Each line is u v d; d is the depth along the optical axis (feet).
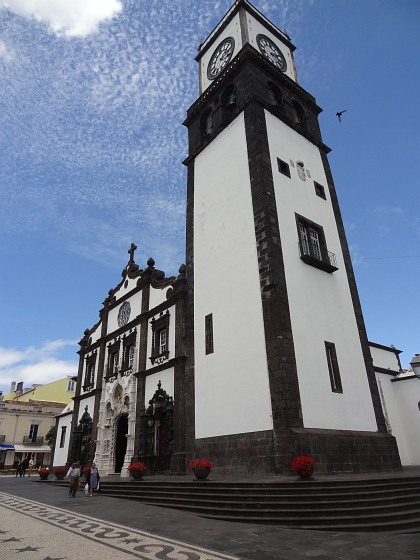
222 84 89.66
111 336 104.78
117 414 93.09
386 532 32.07
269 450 52.95
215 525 34.27
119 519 37.29
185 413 70.33
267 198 68.13
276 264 62.39
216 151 84.02
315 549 26.66
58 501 51.42
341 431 57.82
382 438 62.90
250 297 63.67
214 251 74.69
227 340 65.26
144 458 76.89
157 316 88.28
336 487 40.22
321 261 69.26
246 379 59.62
